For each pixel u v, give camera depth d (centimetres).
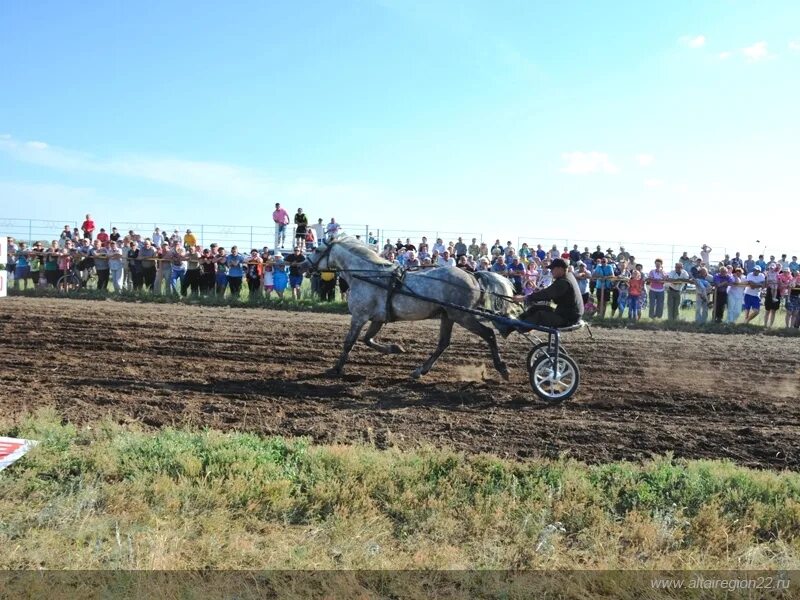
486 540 542
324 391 998
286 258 2052
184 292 2125
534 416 895
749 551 523
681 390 1048
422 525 566
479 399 971
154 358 1190
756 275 1864
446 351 1299
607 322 1848
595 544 534
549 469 666
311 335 1443
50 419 781
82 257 2177
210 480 630
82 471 636
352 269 1062
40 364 1116
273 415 873
